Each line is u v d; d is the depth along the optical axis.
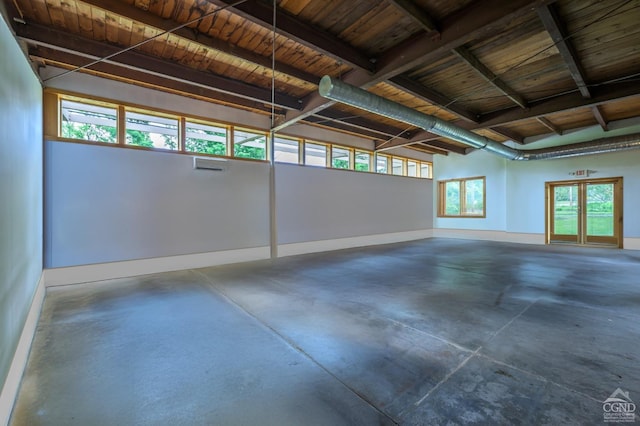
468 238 10.02
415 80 4.65
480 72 4.07
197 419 1.59
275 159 7.02
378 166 9.40
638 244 7.10
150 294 3.86
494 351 2.29
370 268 5.46
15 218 2.07
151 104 5.08
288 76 4.67
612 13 3.04
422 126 5.03
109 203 4.68
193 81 4.49
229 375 2.01
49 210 4.17
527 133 8.21
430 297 3.67
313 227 7.38
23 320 2.19
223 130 6.06
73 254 4.37
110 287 4.19
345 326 2.80
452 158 10.43
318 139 7.51
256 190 6.40
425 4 2.96
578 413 1.59
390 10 3.09
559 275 4.73
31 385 1.89
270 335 2.62
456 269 5.29
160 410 1.66
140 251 4.97
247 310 3.25
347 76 4.39
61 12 3.20
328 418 1.59
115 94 4.74
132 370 2.07
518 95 5.11
